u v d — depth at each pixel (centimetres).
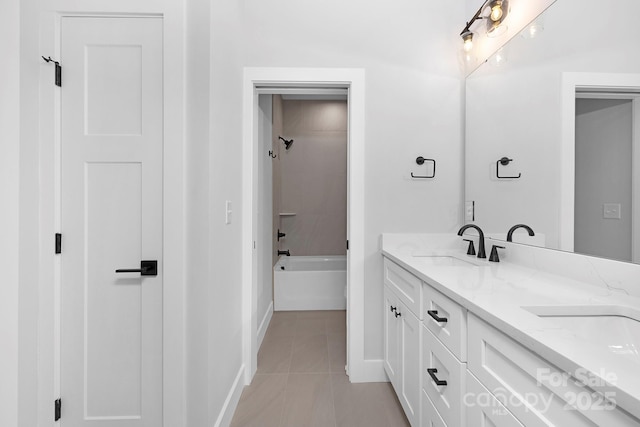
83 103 141
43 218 138
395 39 211
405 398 159
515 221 160
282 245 423
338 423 165
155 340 141
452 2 212
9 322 134
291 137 427
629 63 98
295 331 285
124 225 141
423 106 212
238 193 196
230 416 167
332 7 209
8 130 133
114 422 140
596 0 111
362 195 210
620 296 98
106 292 141
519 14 160
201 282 139
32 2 137
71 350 140
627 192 99
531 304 90
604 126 107
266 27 206
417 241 209
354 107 208
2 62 131
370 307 211
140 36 141
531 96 148
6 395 133
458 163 213
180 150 139
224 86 163
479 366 90
